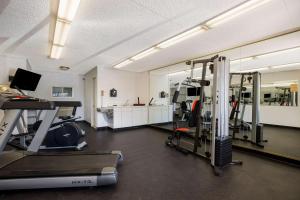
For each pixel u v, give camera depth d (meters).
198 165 2.68
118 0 1.91
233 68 4.46
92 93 6.44
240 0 1.89
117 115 5.61
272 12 2.12
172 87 6.67
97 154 2.61
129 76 6.79
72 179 1.88
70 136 3.54
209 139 3.73
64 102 2.49
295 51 3.54
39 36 2.95
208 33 2.82
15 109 1.81
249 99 4.30
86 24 2.50
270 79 4.55
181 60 4.76
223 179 2.21
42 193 1.85
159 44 3.39
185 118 4.96
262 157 3.05
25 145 3.47
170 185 2.05
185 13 2.19
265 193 1.88
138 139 4.40
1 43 3.28
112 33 2.85
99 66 5.78
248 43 3.24
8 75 4.17
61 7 2.01
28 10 2.11
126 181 2.15
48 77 6.88
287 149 3.27
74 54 4.16
